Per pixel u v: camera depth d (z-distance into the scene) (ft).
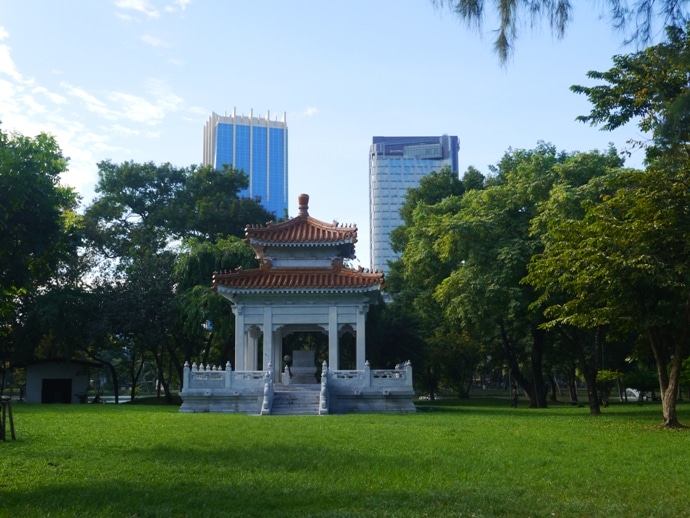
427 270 168.66
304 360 149.59
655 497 41.34
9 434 72.74
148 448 62.59
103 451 60.44
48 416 104.22
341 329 151.23
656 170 87.76
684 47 38.50
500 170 206.39
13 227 60.39
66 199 71.92
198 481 45.91
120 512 36.96
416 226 177.06
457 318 160.04
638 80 92.68
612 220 91.66
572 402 220.84
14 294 64.13
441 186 239.91
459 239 138.51
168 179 248.11
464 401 219.20
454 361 240.73
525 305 130.93
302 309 136.67
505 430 83.20
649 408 149.38
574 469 51.52
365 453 59.47
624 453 61.41
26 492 42.39
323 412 120.16
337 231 143.95
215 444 65.98
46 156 65.82
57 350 199.82
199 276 185.68
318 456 57.31
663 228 87.92
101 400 224.12
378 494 41.50
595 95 98.22
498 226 138.51
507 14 35.99
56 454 58.13
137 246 230.68
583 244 93.45
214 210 230.07
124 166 243.60
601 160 139.54
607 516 36.29
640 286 94.48
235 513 36.50
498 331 175.73
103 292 195.52
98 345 202.18
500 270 134.31
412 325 212.02
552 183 138.00
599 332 131.44
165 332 186.70
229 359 215.92
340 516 35.70
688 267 88.99
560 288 108.06
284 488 43.37
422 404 191.31
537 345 159.63
